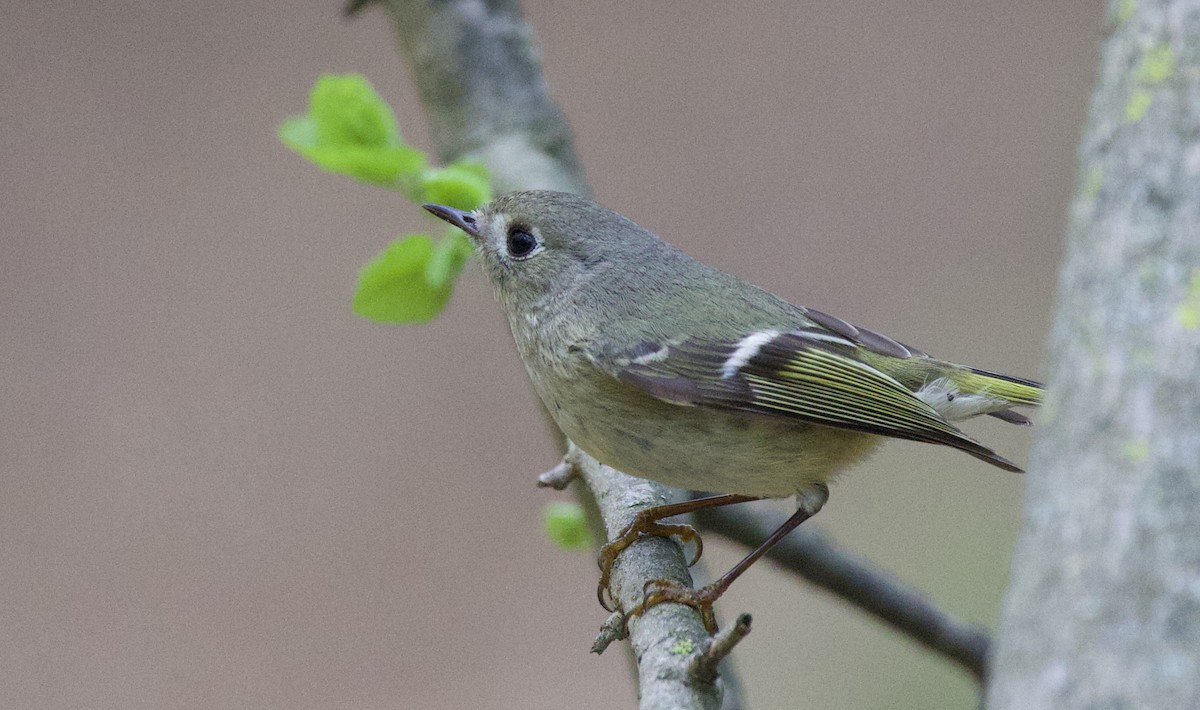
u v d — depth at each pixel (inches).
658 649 98.1
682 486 99.7
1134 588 75.5
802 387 99.7
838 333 100.5
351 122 100.2
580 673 105.7
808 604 104.6
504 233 100.2
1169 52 95.2
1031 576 79.6
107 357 107.1
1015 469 99.6
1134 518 77.5
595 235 100.2
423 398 107.0
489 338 107.2
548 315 100.0
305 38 115.7
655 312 99.9
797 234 107.2
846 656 104.1
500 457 106.8
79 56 115.6
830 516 104.9
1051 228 107.0
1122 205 90.7
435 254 100.0
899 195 108.4
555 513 100.1
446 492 106.6
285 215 110.7
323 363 107.2
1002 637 79.6
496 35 101.7
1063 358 87.3
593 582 106.2
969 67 113.8
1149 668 73.1
